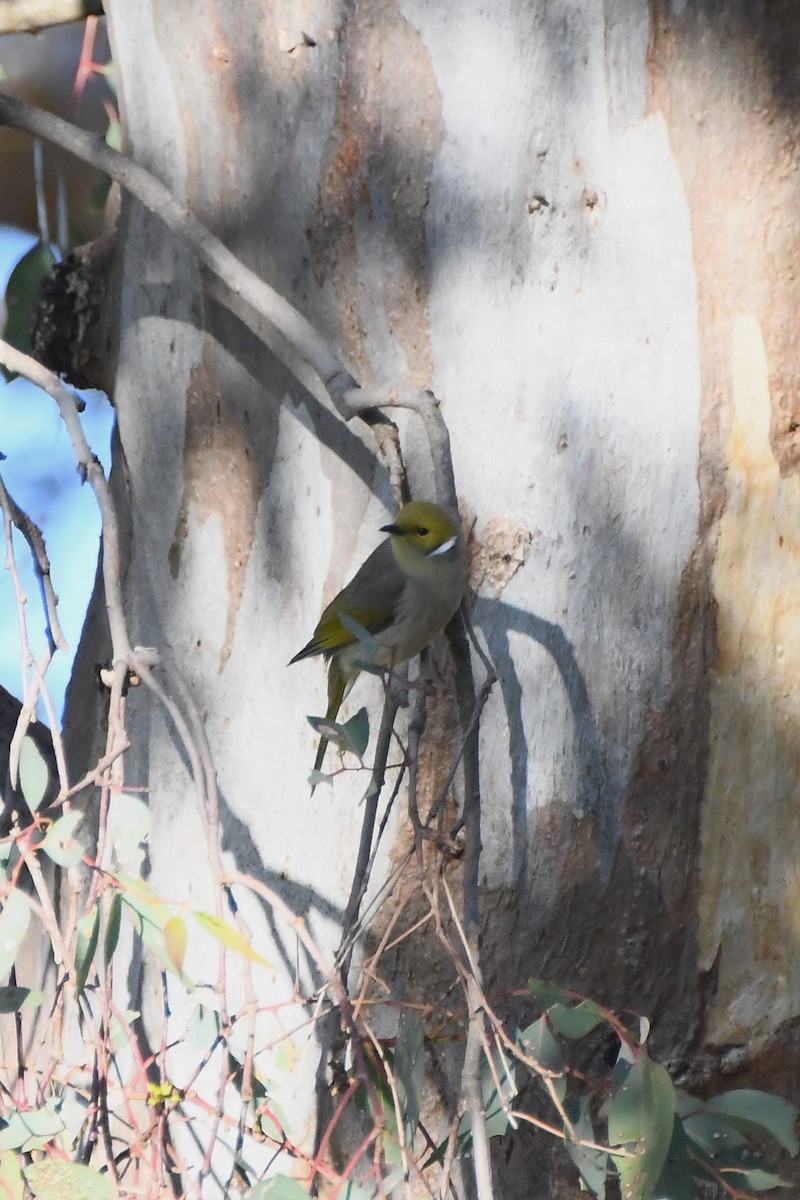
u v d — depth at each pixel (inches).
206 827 191.3
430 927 245.6
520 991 214.1
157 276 280.5
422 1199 193.0
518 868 246.2
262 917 261.4
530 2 242.7
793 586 252.5
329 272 255.3
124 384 290.7
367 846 214.2
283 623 264.1
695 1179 225.3
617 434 246.8
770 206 245.4
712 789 253.3
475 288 246.7
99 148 271.6
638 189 243.6
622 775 249.6
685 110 243.3
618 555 248.2
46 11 358.9
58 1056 189.8
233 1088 252.1
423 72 246.8
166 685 275.4
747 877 255.4
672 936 254.2
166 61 274.5
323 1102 247.4
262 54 260.5
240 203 267.1
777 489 250.7
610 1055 251.0
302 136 256.5
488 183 245.3
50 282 307.1
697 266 245.8
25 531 224.1
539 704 247.4
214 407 271.9
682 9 241.8
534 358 246.2
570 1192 245.6
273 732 264.7
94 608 310.5
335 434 256.8
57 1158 184.1
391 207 249.6
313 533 260.5
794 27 244.1
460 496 248.5
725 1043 258.1
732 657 252.5
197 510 274.1
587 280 245.3
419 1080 201.8
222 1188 225.8
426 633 251.4
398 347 250.8
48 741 311.7
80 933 185.3
